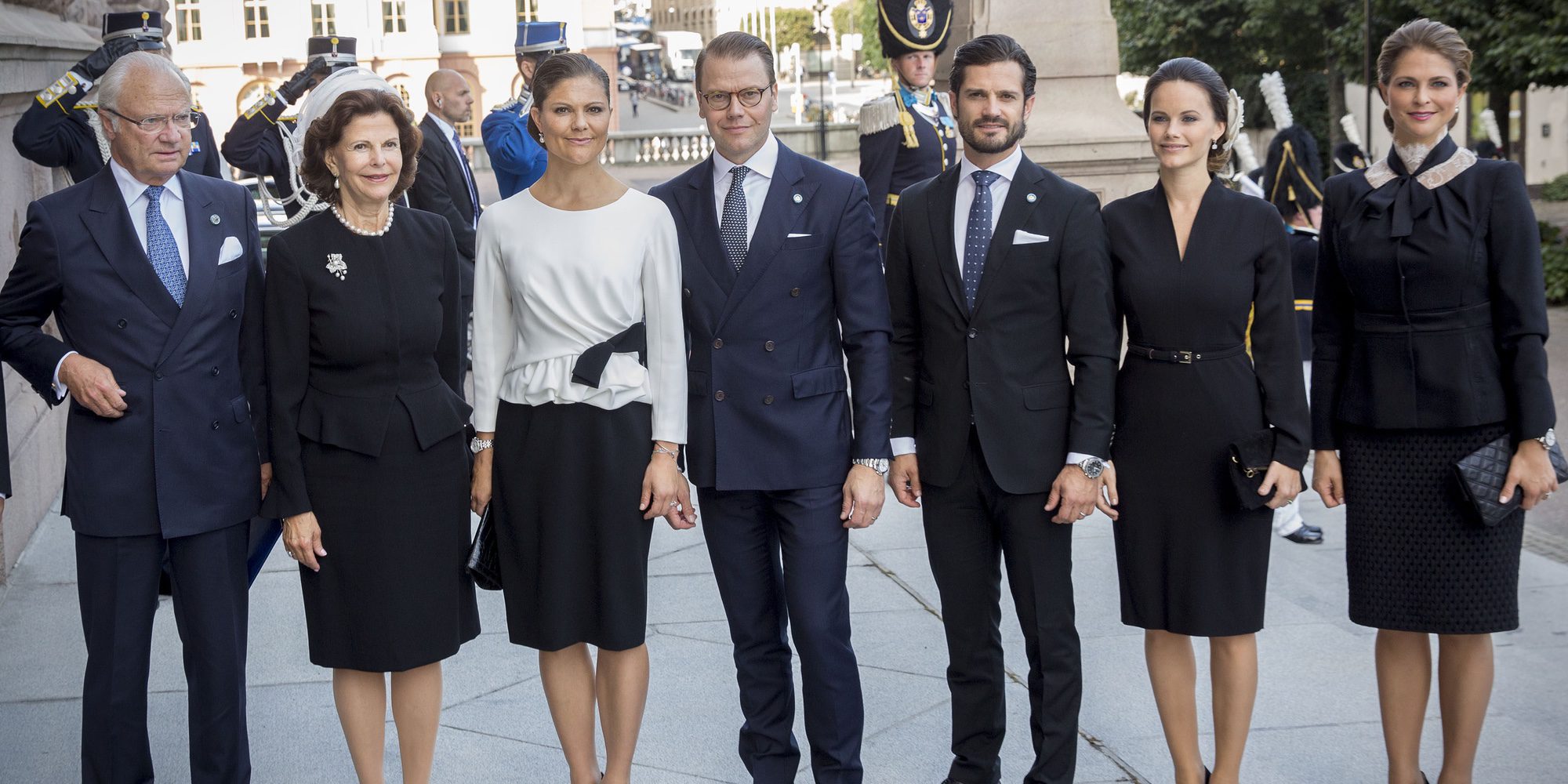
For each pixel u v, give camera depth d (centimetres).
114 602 331
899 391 344
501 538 334
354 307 316
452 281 338
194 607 337
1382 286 331
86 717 333
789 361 338
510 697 430
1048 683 335
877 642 474
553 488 325
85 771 335
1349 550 348
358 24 4944
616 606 329
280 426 318
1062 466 331
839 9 10938
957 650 347
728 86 329
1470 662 340
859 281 337
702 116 336
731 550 349
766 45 336
